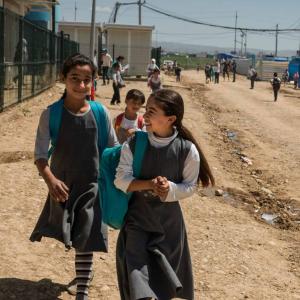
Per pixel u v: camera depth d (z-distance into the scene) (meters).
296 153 13.81
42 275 5.05
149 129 3.70
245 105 27.05
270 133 17.39
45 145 4.22
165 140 3.67
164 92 3.63
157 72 18.70
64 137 4.26
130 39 40.84
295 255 6.46
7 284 4.79
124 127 6.12
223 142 15.09
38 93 19.98
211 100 28.92
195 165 3.70
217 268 5.70
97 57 37.72
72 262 5.41
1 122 13.06
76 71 4.18
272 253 6.43
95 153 4.34
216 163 11.82
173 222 3.78
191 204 7.91
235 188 9.28
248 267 5.83
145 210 3.73
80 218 4.25
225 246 6.36
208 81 46.53
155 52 46.09
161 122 3.63
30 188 7.62
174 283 3.52
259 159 12.75
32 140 11.35
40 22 33.06
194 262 5.77
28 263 5.28
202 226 7.03
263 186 10.09
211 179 3.86
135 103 6.07
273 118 21.86
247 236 6.87
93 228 4.25
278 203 8.97
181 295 3.86
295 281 5.66
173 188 3.60
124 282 3.67
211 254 6.05
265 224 7.73
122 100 22.33
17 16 15.54
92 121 4.31
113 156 3.88
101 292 4.88
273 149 14.34
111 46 40.91
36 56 19.44
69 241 4.17
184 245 3.87
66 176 4.31
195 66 95.38
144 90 29.14
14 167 8.70
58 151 4.30
